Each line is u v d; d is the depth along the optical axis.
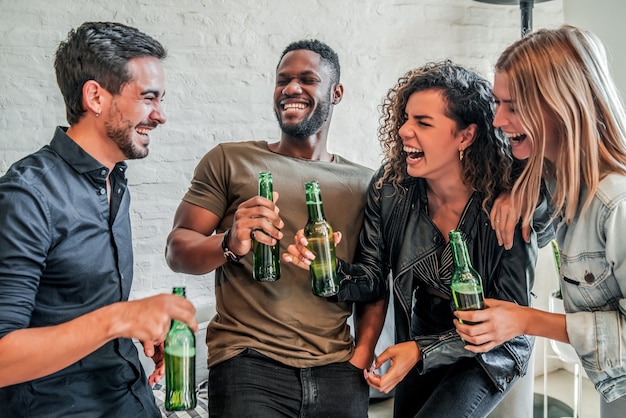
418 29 2.80
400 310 1.71
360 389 1.66
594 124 1.31
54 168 1.27
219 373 1.58
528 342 1.66
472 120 1.55
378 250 1.72
